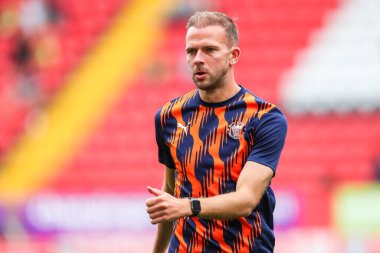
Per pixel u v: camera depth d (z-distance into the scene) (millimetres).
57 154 54656
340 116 52188
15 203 43781
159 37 61281
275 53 58250
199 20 14461
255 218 14742
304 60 57281
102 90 58500
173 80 58188
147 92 57688
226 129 14594
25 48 61500
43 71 60500
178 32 61344
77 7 64625
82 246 43531
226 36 14469
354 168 49125
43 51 61500
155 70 58812
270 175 14117
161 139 15430
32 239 43688
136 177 52406
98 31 63344
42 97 58656
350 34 57875
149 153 53812
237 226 14664
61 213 44156
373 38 57250
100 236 43781
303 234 40188
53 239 43750
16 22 63156
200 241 14812
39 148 55219
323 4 60625
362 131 50969
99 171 53156
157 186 51500
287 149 50625
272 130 14305
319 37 58656
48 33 62656
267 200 14875
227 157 14500
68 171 53531
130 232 43594
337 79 54719
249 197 13672
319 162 49812
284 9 61031
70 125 56312
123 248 43250
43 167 54000
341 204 40844
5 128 57094
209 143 14672
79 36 63062
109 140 55062
